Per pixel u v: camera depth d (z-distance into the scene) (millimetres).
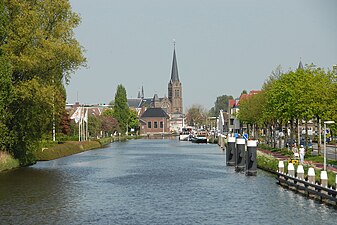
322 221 30547
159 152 104875
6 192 42094
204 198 39344
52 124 65562
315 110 60656
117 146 136625
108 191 43156
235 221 30953
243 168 62219
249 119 101125
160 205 36375
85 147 113312
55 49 55312
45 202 37375
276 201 37344
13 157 62656
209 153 99938
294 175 44375
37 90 54625
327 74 64000
